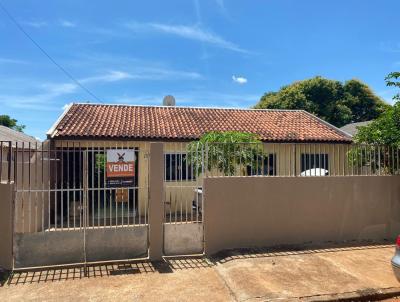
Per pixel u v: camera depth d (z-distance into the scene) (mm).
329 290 5434
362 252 7238
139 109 15555
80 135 11602
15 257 6324
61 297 5238
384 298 5352
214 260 6832
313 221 7781
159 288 5582
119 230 6781
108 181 6777
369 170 8391
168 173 8203
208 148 7465
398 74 8234
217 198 7180
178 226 7039
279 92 31781
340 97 30562
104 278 5969
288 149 8398
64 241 6539
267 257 6836
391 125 8344
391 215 8367
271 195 7504
